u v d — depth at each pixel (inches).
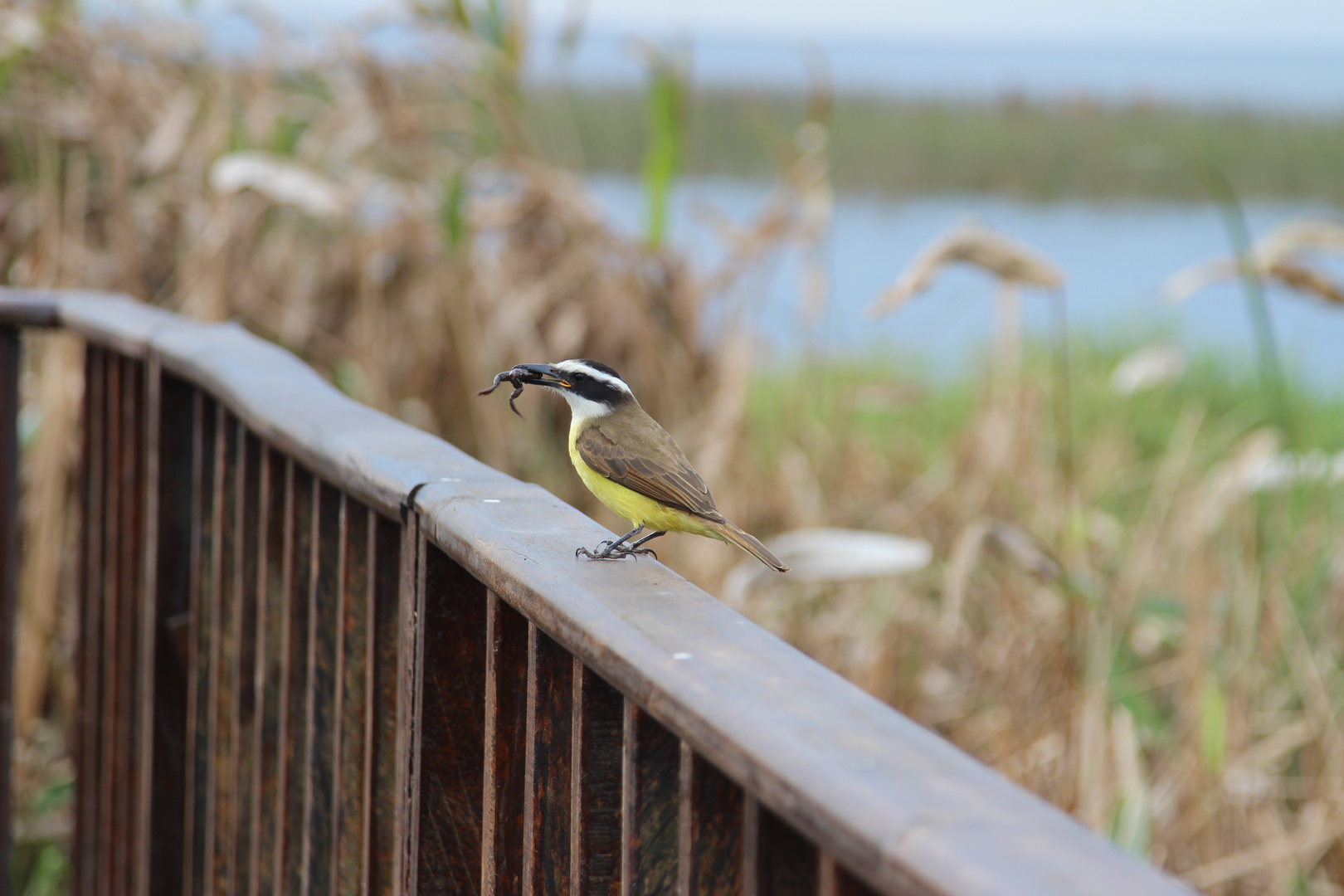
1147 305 882.8
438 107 486.9
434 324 469.4
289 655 168.2
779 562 216.2
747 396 436.8
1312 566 364.2
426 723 133.3
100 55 472.4
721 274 462.0
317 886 162.1
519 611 116.0
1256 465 338.0
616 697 108.1
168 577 213.3
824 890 72.9
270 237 481.4
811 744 73.7
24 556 379.6
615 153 1893.5
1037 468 414.3
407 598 138.0
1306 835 320.8
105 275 448.8
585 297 505.0
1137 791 301.1
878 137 2425.0
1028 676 340.8
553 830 115.6
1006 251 302.8
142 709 217.0
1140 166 342.3
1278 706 348.2
